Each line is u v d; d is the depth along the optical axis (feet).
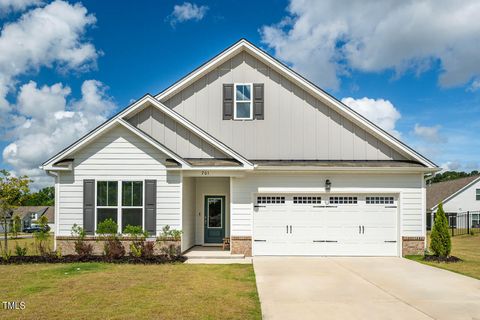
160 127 56.08
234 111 58.29
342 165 54.65
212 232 63.26
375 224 54.19
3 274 40.06
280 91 58.34
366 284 36.58
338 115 57.77
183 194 52.70
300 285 36.01
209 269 43.65
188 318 25.85
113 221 50.78
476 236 92.32
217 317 26.12
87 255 48.85
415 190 54.08
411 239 53.62
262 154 57.62
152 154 51.37
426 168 52.95
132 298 30.76
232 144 57.93
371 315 27.02
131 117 56.34
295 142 57.67
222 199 63.52
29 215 230.27
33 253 55.16
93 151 51.39
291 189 54.03
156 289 33.78
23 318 25.67
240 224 53.62
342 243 54.03
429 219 148.97
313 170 53.21
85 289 33.63
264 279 38.55
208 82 58.90
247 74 58.80
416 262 48.91
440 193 146.92
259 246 53.83
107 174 51.31
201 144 55.72
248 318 26.03
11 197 50.37
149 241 50.44
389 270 43.57
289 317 26.45
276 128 57.93
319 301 30.58
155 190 51.11
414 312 27.76
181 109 58.59
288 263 48.06
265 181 54.03
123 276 39.19
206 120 58.39
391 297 31.83
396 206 54.34
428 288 34.99
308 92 58.13
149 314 26.63
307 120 57.88
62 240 50.88
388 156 57.11
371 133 57.26
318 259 51.24
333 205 54.39
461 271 43.04
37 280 37.17
